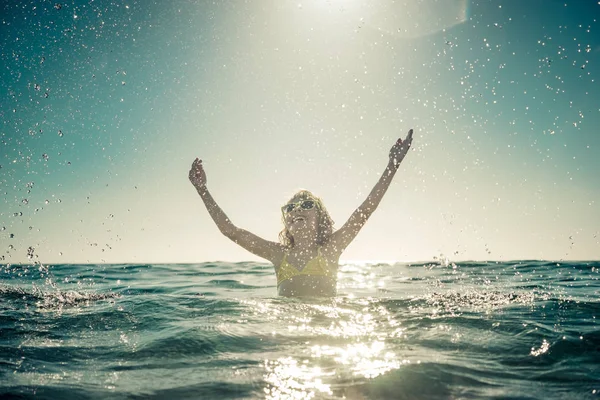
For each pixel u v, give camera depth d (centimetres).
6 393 135
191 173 338
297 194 341
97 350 185
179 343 192
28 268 631
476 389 139
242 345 189
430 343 192
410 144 331
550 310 264
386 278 547
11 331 216
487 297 319
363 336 203
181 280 529
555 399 132
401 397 133
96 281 512
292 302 284
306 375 151
